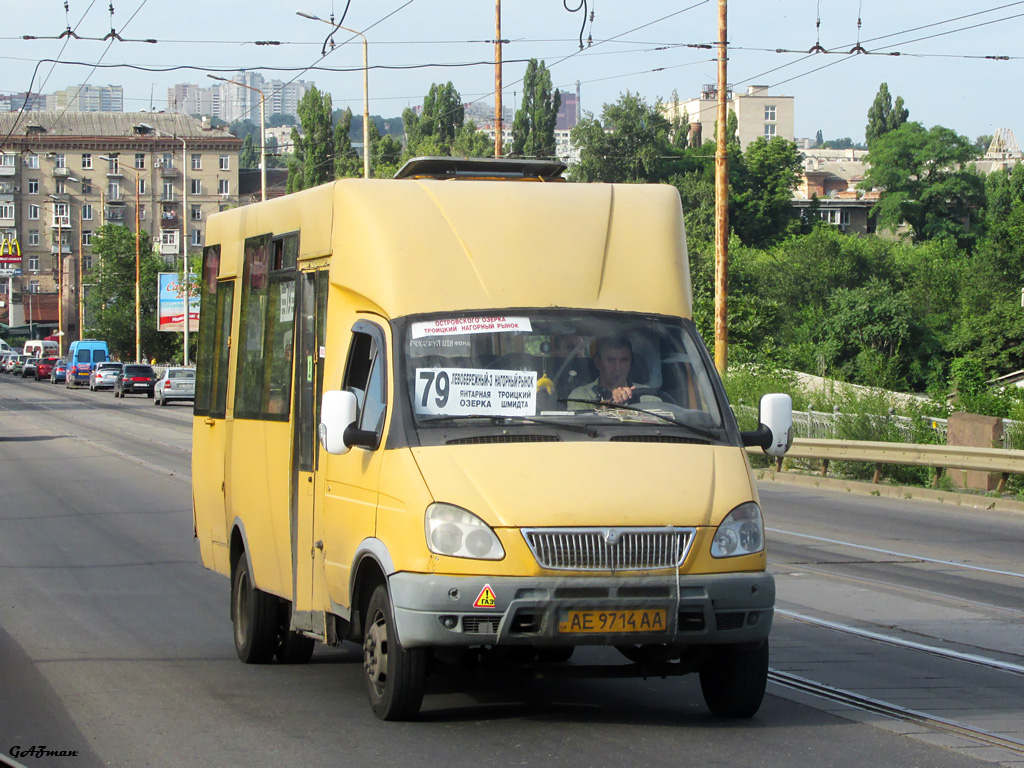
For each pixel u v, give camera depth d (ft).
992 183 610.65
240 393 53.21
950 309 438.40
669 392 40.01
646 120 582.76
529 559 34.32
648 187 44.86
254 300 52.19
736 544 35.99
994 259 405.80
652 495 35.63
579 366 39.75
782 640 55.11
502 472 35.70
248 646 49.75
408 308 39.91
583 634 34.55
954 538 95.71
